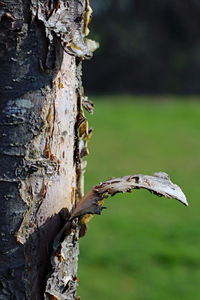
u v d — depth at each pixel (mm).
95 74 36875
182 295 6508
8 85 1861
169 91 36219
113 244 8352
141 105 25688
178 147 17500
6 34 1833
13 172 1904
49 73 1889
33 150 1912
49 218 1983
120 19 37719
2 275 1950
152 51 37125
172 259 7699
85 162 2271
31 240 1958
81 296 6449
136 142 18234
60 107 1947
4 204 1916
